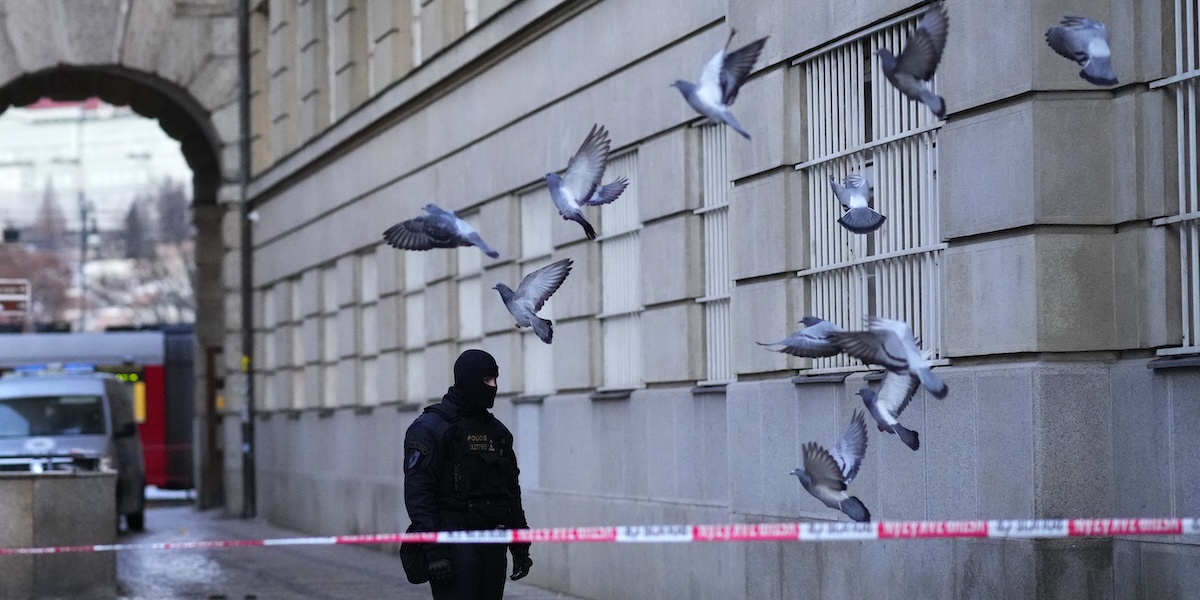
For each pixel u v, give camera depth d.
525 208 24.38
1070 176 12.79
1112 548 12.61
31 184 157.25
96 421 37.19
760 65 16.97
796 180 16.48
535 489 23.66
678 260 19.19
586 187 9.80
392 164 30.56
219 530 38.94
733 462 17.53
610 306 21.52
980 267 13.38
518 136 24.20
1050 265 12.77
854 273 15.60
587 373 21.86
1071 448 12.66
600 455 21.42
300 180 37.66
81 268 142.12
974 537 13.26
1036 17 12.77
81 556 23.09
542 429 23.44
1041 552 12.55
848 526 9.97
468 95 26.33
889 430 9.72
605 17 21.00
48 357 58.97
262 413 41.53
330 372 35.84
